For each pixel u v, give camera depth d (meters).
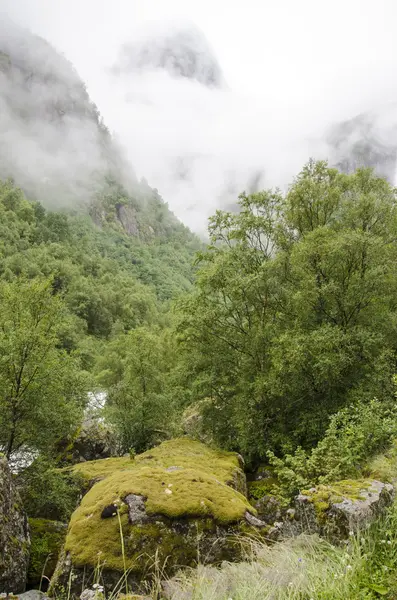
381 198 16.97
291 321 16.23
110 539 6.08
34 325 12.78
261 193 17.50
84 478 11.30
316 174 18.20
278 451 14.59
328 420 13.36
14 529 6.93
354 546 4.04
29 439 12.20
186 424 21.02
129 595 4.50
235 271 16.48
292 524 5.47
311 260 15.09
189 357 17.59
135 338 20.64
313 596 3.44
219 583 4.21
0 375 11.70
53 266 87.06
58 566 6.03
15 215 108.31
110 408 18.75
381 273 14.52
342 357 13.10
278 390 13.88
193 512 6.37
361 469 7.87
